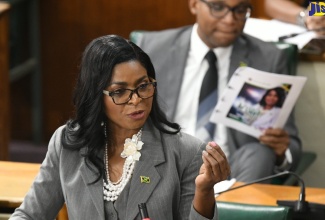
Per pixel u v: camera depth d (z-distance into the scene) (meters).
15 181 8.00
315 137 10.66
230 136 9.47
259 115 9.05
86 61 6.21
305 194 7.89
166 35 9.95
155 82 6.21
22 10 14.62
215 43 9.56
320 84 10.47
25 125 15.36
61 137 6.54
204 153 5.78
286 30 10.84
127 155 6.31
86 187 6.33
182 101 9.70
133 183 6.24
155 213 6.18
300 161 10.00
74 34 14.73
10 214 7.62
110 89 6.11
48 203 6.61
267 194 7.99
